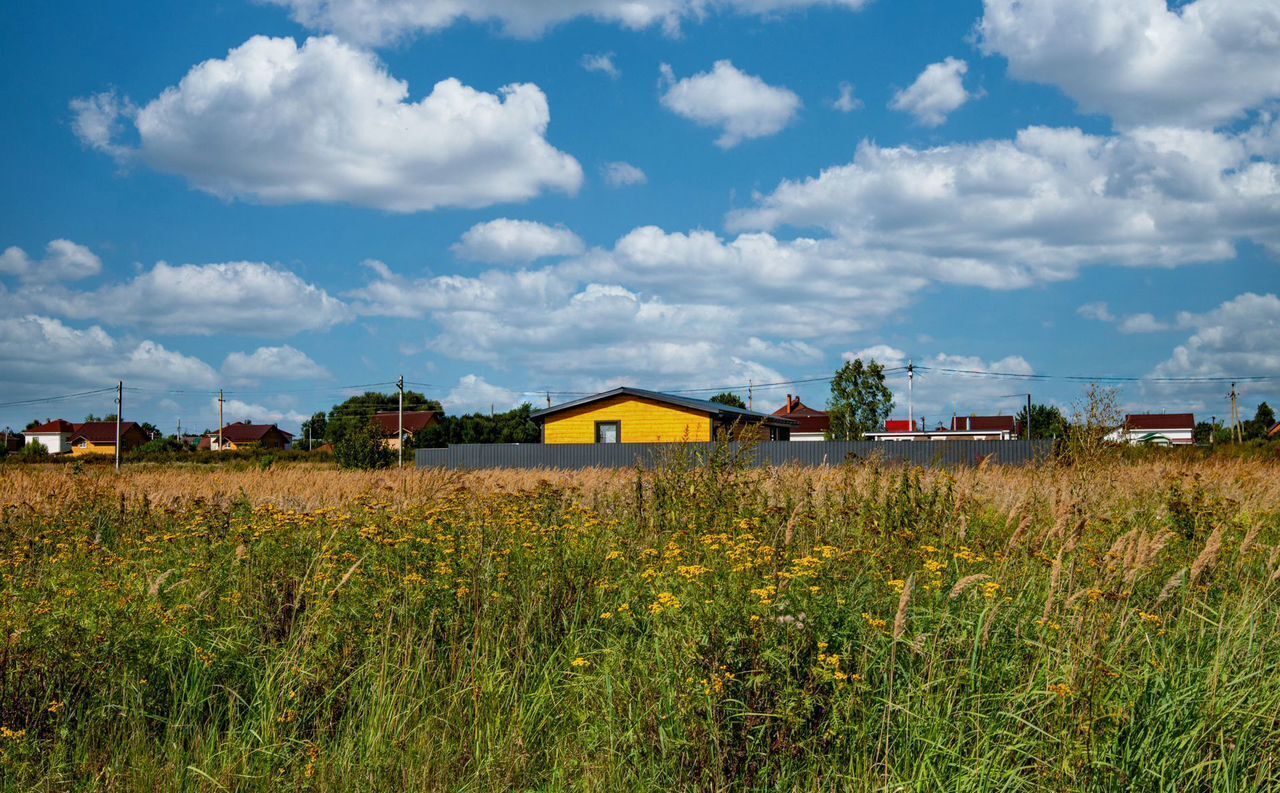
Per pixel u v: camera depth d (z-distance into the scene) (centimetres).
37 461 5962
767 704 432
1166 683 460
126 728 493
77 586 595
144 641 521
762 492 938
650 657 513
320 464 4400
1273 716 433
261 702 515
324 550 666
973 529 788
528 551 689
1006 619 501
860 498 909
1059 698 421
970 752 429
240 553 660
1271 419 8781
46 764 455
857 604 509
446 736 489
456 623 590
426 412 9031
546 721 503
